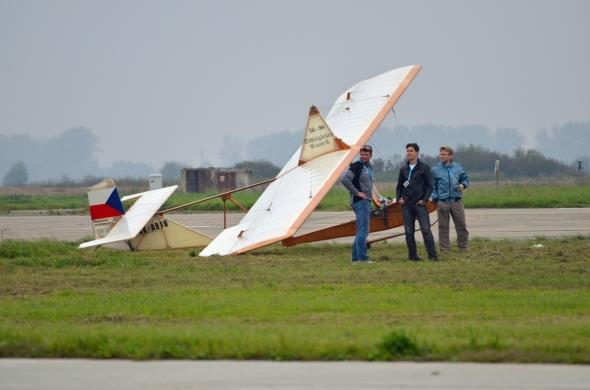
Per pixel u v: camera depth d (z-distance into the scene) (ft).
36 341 131.44
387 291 173.06
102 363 123.44
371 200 224.94
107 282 197.88
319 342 125.08
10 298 177.06
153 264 226.17
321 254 244.22
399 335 123.44
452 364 118.83
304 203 234.99
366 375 114.93
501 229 313.73
